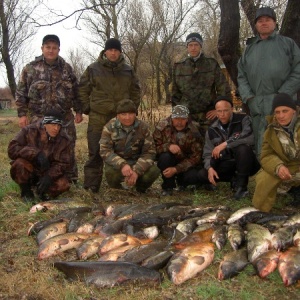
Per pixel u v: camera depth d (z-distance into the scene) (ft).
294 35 22.58
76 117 22.91
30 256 14.70
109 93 20.93
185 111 20.16
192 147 20.77
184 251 12.98
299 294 11.75
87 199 20.67
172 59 76.33
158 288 12.19
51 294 12.12
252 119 19.67
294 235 13.75
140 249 13.65
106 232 15.49
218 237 14.49
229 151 19.72
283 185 19.03
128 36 65.41
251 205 18.62
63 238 14.87
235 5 23.17
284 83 18.70
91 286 12.29
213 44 70.38
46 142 19.92
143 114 34.94
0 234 16.70
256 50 19.10
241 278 12.52
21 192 20.58
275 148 17.15
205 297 11.69
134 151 20.47
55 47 21.85
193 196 20.74
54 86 21.99
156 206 17.95
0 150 37.42
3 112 105.09
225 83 21.98
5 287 12.61
